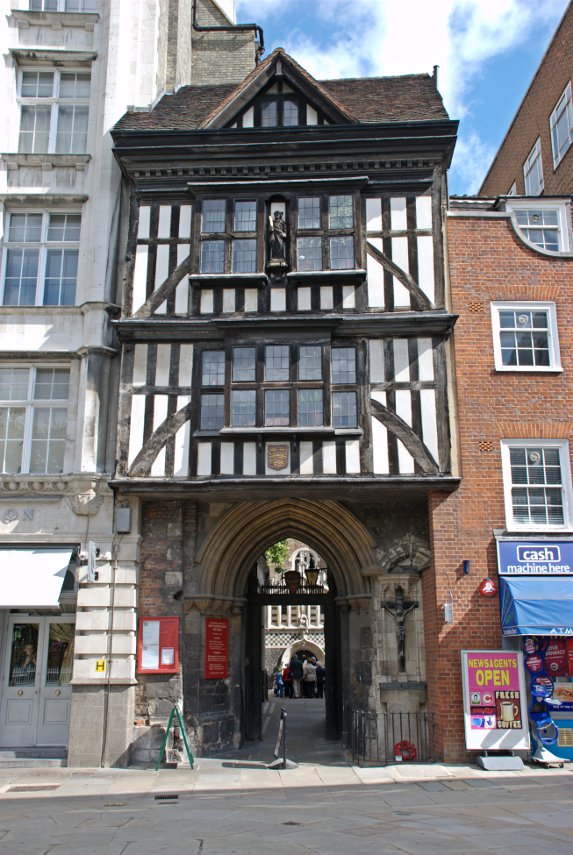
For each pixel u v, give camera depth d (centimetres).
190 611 1286
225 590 1352
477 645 1142
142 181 1352
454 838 653
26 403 1316
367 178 1308
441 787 954
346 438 1218
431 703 1188
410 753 1184
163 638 1241
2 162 1412
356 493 1228
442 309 1263
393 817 761
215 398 1249
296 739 1482
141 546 1279
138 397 1256
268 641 3016
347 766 1155
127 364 1271
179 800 910
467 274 1295
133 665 1214
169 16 1666
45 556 1235
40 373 1341
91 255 1353
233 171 1337
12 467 1297
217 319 1259
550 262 1309
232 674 1370
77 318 1338
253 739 1449
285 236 1306
